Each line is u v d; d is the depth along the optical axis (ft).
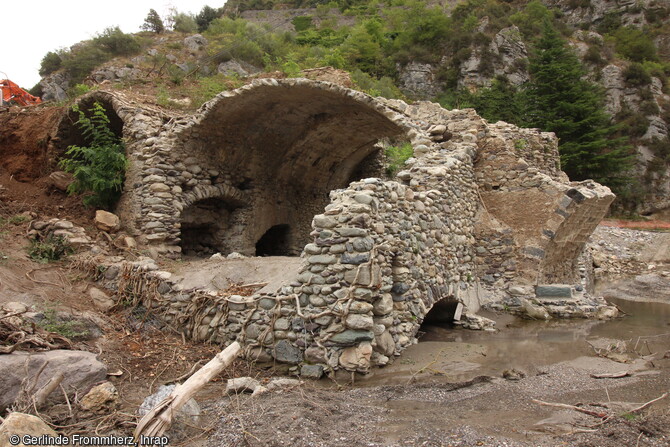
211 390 18.42
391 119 36.91
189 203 37.81
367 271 19.54
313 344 20.02
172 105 43.70
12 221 32.12
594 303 35.27
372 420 14.23
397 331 22.82
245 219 44.16
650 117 119.65
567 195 34.91
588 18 169.07
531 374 20.16
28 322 20.75
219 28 139.23
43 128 42.39
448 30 143.43
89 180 35.24
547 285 34.83
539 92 85.97
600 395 16.83
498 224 36.68
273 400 15.69
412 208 25.91
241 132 41.45
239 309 22.54
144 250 33.58
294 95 38.83
